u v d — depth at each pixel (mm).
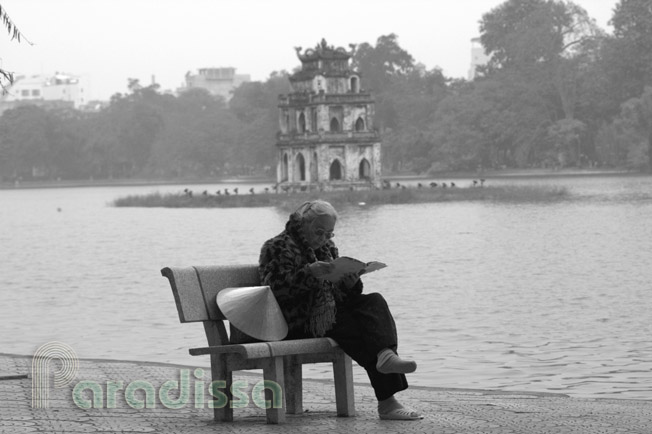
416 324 32156
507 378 22281
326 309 13445
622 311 34250
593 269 49938
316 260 13852
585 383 21469
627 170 194125
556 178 186125
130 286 47312
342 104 138000
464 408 15070
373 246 69312
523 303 37281
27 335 31203
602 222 85812
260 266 13758
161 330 31438
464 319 33156
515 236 74250
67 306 39500
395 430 12852
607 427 13156
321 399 16266
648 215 92500
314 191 135375
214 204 134250
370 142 138250
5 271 57875
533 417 14016
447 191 132875
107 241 82250
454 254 61531
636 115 186375
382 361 13281
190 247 73750
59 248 76500
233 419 13820
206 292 13500
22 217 127562
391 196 129125
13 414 13938
